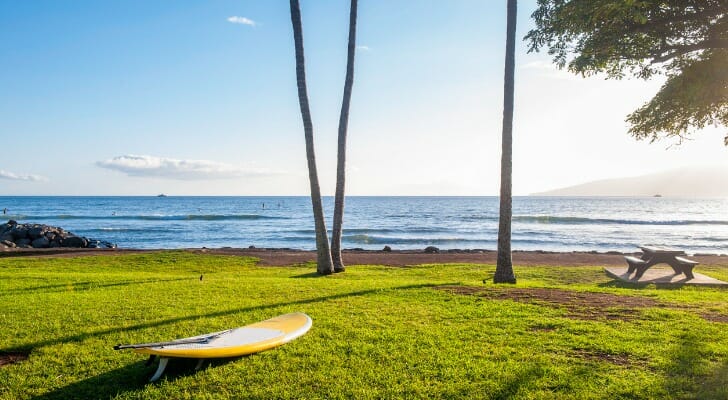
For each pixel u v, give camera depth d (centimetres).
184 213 10144
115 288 1258
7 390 566
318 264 1716
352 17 1703
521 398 537
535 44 946
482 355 671
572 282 1541
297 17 1625
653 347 694
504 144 1438
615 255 2589
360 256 2519
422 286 1275
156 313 929
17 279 1493
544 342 725
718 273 1727
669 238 4428
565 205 14900
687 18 740
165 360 597
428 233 5162
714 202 18400
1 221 7125
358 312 930
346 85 1725
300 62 1638
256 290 1203
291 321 805
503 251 1450
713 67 725
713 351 670
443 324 835
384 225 6450
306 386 573
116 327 821
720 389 542
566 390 555
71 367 638
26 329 812
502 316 891
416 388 564
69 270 1939
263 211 11350
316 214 1700
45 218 7969
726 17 731
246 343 665
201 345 633
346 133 1747
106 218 8056
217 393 556
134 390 564
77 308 975
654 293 1159
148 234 5178
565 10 808
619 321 844
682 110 836
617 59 864
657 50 815
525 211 10562
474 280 1577
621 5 701
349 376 600
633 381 575
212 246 4059
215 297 1103
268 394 553
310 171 1691
